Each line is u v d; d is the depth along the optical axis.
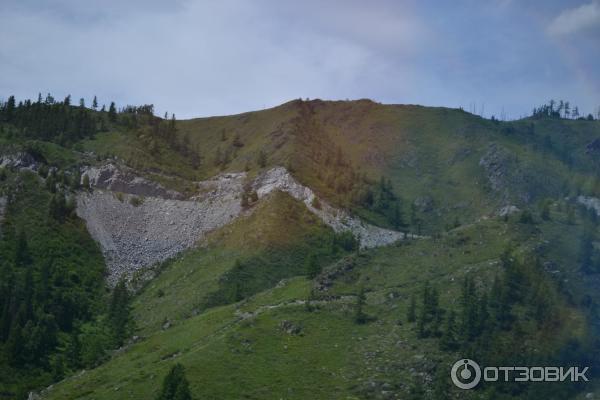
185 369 188.12
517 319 199.50
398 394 178.00
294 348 199.75
